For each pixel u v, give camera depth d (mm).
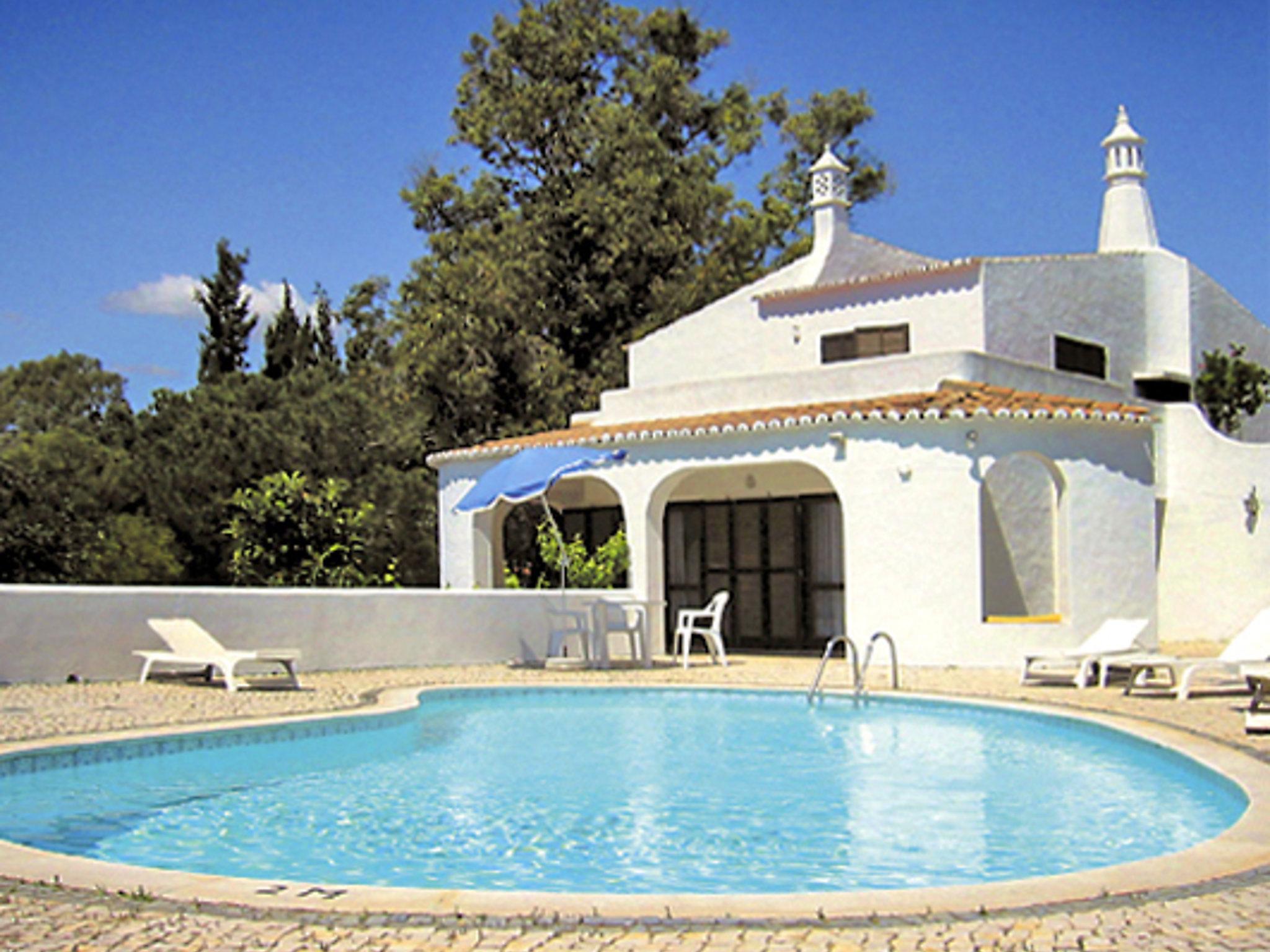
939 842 7723
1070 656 14555
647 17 41969
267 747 11672
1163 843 7621
